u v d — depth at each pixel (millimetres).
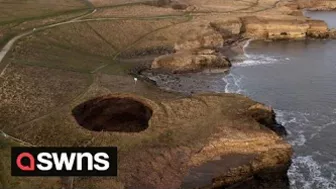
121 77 89438
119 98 73688
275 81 93500
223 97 74438
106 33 112688
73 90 78562
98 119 72000
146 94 78938
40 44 100438
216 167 57938
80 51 102750
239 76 96438
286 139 69562
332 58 108750
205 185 55562
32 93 75938
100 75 88938
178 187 54500
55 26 111688
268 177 60531
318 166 62812
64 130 63844
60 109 70312
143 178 54969
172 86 89875
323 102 82938
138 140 61219
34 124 65438
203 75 96812
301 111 79375
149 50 107500
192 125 64812
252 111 70500
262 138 61281
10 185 52156
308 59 107938
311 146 67750
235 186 58344
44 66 89000
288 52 113562
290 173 61344
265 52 113312
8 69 83812
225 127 63938
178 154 58844
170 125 64688
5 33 103125
